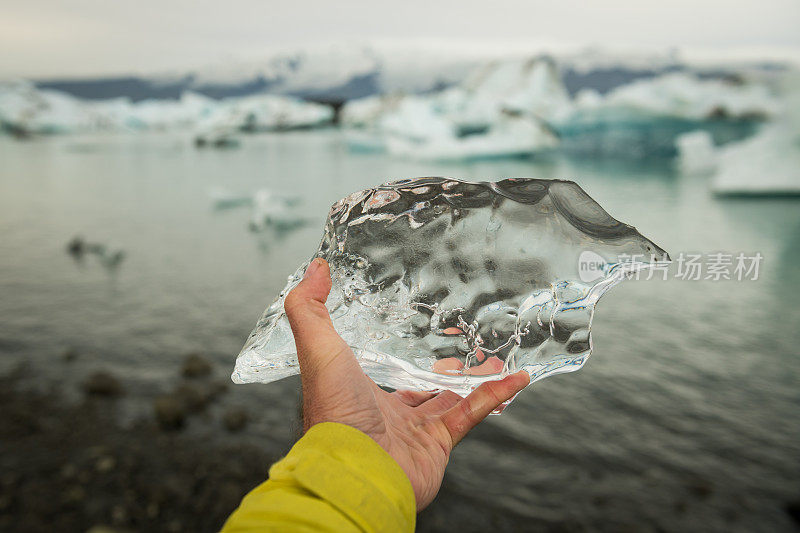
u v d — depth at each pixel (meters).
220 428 5.21
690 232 11.09
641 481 4.58
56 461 4.71
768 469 4.70
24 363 6.63
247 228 13.57
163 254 11.35
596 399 5.77
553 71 33.28
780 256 9.61
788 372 6.13
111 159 29.00
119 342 7.23
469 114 30.28
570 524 4.13
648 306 8.00
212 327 7.71
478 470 4.71
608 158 22.95
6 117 43.91
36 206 16.52
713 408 5.57
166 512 4.17
